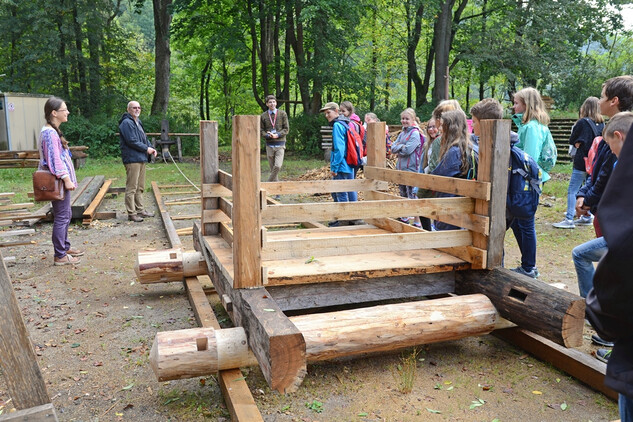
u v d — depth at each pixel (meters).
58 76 25.30
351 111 7.48
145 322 4.33
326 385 3.27
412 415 2.93
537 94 5.09
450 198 3.85
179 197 11.22
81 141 21.64
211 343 3.03
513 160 4.25
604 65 43.03
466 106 35.19
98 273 5.73
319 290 3.67
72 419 2.92
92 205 8.73
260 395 3.14
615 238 1.32
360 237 3.64
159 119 22.89
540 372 3.46
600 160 3.71
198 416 2.93
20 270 5.81
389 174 4.88
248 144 3.25
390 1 26.44
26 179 13.80
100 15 26.72
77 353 3.75
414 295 3.96
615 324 1.44
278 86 24.44
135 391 3.22
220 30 22.72
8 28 24.19
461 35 27.61
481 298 3.62
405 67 30.42
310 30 22.50
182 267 4.90
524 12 25.30
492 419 2.90
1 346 2.17
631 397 1.40
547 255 6.28
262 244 3.36
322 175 12.87
